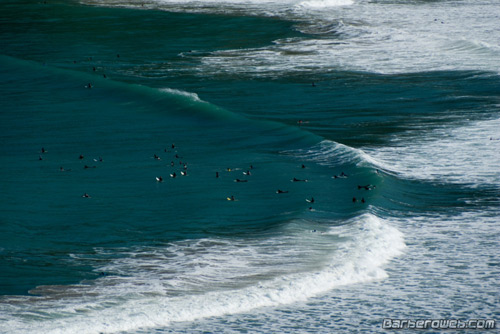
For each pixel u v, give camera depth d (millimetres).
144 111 133375
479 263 70812
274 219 82000
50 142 113625
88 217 82375
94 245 74500
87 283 64812
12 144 112188
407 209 86062
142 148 110875
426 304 62281
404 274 68562
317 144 111125
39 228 78812
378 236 76000
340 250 72812
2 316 57188
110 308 59469
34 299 61000
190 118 128125
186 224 80625
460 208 86312
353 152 104938
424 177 97750
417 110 133000
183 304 60688
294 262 69938
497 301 62812
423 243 76000
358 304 62344
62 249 73188
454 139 114688
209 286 64500
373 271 68625
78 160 104562
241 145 112750
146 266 69125
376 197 87688
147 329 56594
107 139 115625
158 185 93875
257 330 57281
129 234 77625
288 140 114625
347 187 92688
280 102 140000
